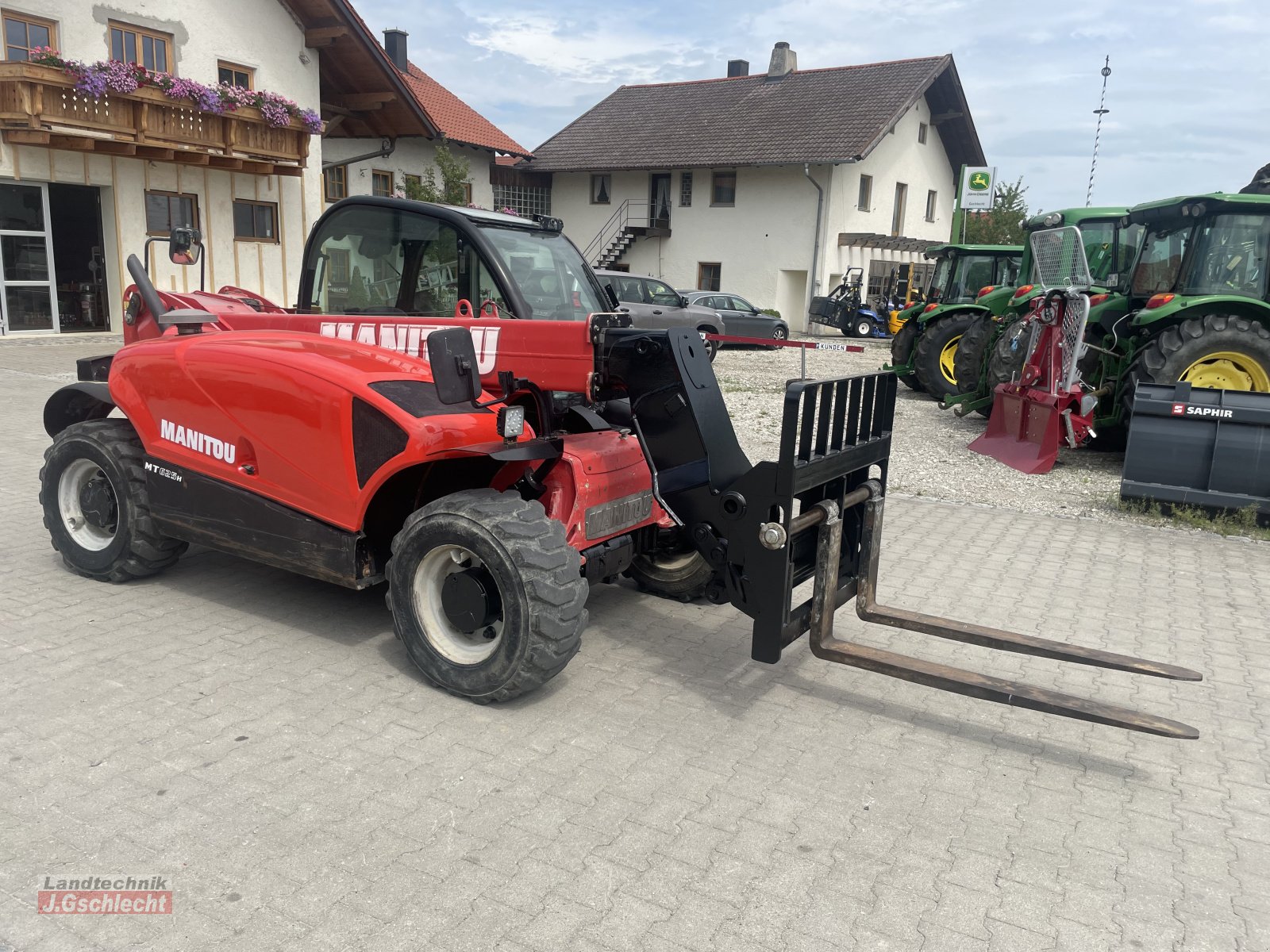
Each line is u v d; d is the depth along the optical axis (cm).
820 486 378
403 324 422
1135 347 914
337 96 2219
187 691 360
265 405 392
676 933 238
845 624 473
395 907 243
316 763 312
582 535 386
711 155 3044
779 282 3030
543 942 232
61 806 280
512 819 285
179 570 502
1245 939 246
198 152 1708
